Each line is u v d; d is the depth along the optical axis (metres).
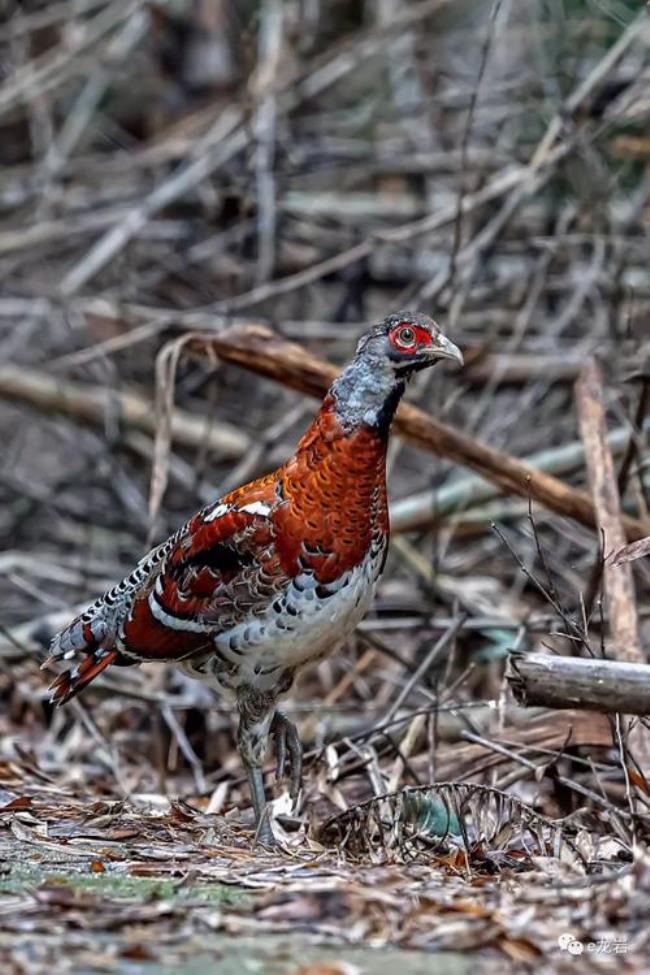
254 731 7.80
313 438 7.51
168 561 7.85
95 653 8.21
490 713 10.52
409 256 16.03
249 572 7.50
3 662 11.56
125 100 19.92
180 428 14.35
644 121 13.68
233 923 5.75
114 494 14.98
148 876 6.62
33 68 17.33
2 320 16.83
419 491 14.23
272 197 14.34
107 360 13.70
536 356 13.78
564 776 8.90
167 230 15.80
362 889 6.18
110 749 10.26
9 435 18.22
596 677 6.50
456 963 5.31
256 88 15.08
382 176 16.89
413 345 7.51
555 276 14.83
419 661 11.86
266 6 16.69
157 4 16.67
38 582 14.65
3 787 9.17
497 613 11.62
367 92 18.12
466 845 7.12
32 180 16.98
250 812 8.72
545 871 6.75
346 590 7.51
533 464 11.97
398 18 15.45
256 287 14.37
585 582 11.99
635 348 13.20
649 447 12.00
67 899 6.00
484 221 15.23
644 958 5.36
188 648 7.84
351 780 9.14
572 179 13.45
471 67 17.41
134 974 5.13
